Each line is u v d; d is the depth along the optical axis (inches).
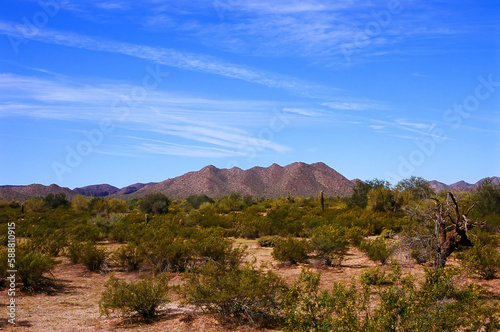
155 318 369.4
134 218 1518.2
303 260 676.7
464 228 454.9
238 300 344.5
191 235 906.7
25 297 461.7
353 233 849.5
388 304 227.3
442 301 234.7
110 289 374.6
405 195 1608.0
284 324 320.8
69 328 340.8
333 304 244.2
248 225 1167.6
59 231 1073.5
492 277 489.1
